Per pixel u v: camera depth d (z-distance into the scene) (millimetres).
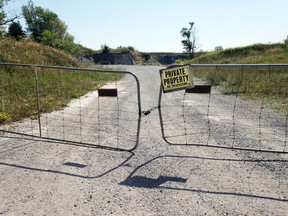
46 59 19047
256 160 4559
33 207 3111
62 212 3016
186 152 4953
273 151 4805
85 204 3186
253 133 6141
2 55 14570
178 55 82125
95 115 8227
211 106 9688
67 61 22172
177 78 4781
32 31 58406
